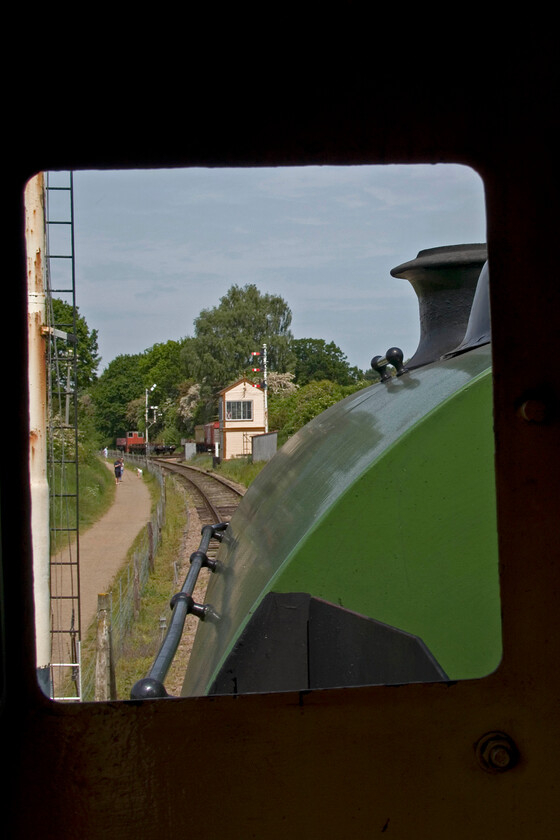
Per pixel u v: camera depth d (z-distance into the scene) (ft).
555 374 4.78
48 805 4.55
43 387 16.44
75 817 4.55
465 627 5.71
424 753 4.69
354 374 239.71
